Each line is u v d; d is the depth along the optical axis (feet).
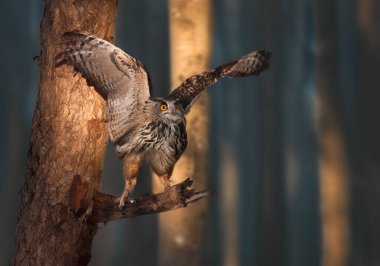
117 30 79.51
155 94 76.95
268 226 67.56
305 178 75.72
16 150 74.13
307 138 75.56
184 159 29.66
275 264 66.95
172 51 31.14
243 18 85.35
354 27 63.31
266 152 69.67
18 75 80.07
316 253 76.02
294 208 77.15
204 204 29.99
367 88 56.24
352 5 64.69
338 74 59.16
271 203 68.23
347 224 54.03
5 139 74.84
